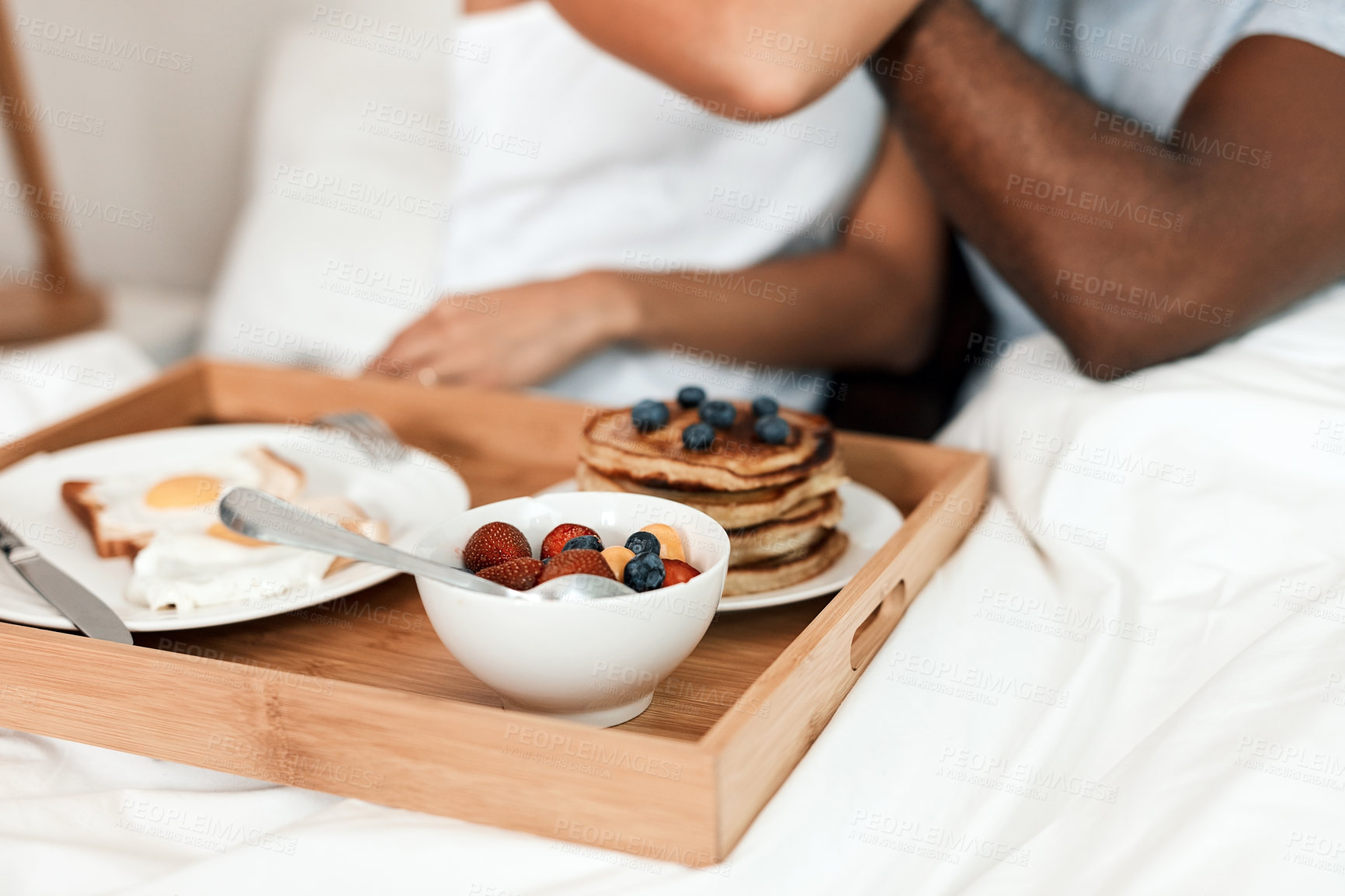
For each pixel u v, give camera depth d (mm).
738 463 734
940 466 920
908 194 1312
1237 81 867
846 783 562
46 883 542
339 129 1769
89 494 861
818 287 1341
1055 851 526
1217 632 671
